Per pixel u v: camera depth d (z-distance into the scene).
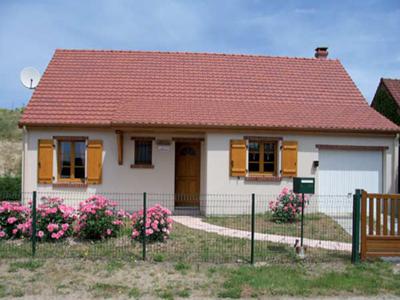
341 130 13.96
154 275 7.23
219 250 8.91
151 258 8.15
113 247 8.90
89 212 9.40
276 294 6.46
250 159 14.27
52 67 16.33
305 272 7.52
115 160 14.19
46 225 9.30
